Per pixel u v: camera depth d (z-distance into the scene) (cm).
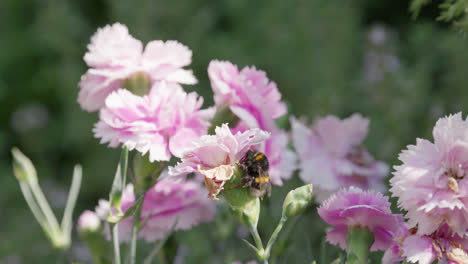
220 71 51
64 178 187
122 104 48
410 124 104
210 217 53
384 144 91
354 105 117
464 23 49
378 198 47
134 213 49
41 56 208
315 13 144
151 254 50
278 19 148
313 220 61
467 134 43
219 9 165
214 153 45
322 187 55
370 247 47
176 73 51
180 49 50
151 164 49
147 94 50
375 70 115
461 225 43
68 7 183
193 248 67
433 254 44
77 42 179
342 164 56
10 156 198
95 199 174
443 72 116
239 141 45
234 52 152
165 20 154
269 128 51
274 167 52
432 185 43
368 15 179
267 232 59
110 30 51
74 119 172
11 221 149
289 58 143
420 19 154
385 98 111
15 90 206
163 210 52
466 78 107
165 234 52
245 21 158
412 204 44
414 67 122
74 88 173
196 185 53
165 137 48
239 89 50
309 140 57
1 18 209
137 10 151
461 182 43
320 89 126
